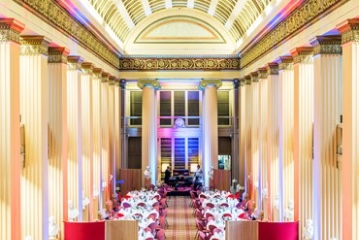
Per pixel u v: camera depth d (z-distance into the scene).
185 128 29.44
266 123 20.05
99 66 20.39
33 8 11.08
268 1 18.44
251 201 22.56
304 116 14.37
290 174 16.58
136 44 26.83
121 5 21.73
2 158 9.82
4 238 9.80
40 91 11.84
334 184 12.22
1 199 9.83
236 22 24.42
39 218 11.78
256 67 21.45
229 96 29.69
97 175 20.27
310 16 12.88
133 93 29.70
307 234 13.35
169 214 22.45
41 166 11.85
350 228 10.27
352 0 9.85
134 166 29.70
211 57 26.80
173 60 26.81
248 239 13.28
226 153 29.73
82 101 17.94
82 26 16.44
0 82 9.75
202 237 15.57
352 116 10.09
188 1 25.06
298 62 14.38
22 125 11.73
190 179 28.28
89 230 13.37
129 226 13.48
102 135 22.12
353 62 9.99
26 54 11.79
